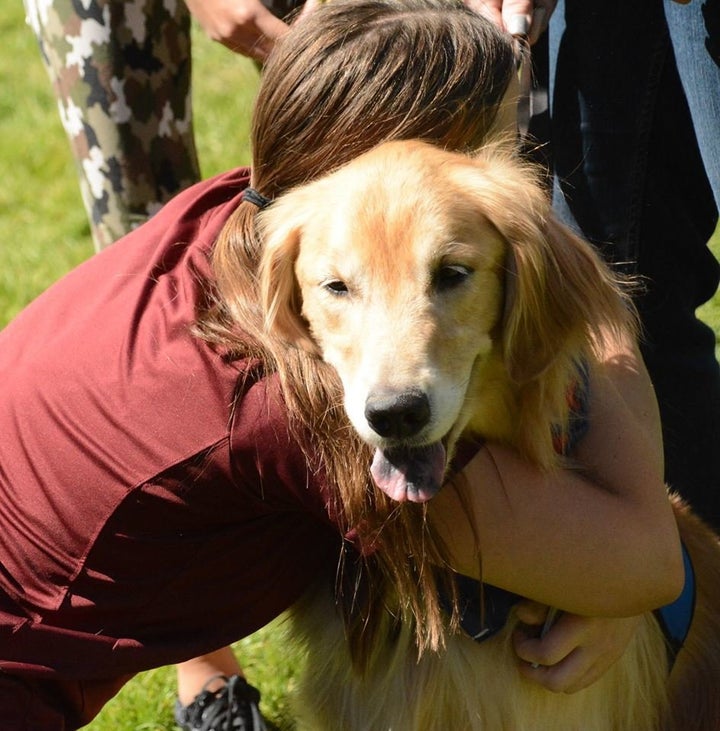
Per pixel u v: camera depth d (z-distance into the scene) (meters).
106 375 3.30
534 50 4.86
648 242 4.81
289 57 3.37
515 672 3.74
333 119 3.32
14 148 10.49
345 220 3.19
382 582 3.61
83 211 9.21
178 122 5.23
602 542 3.29
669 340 4.83
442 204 3.16
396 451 3.11
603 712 3.90
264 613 3.63
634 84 4.62
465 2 3.97
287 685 4.88
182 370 3.20
